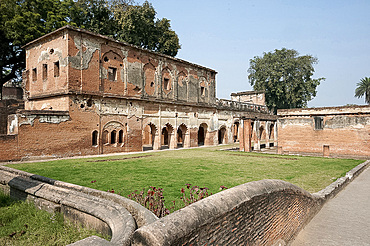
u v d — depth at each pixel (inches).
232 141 1230.3
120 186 290.0
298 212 191.3
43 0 880.3
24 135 540.4
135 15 1079.6
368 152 629.3
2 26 767.7
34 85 722.2
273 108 1829.5
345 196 290.5
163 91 890.7
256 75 1747.0
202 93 1083.9
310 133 709.9
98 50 686.5
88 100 661.9
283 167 455.8
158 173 377.7
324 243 175.2
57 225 183.6
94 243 89.7
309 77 1704.0
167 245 81.6
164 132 1232.8
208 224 101.9
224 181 321.1
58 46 642.2
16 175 282.7
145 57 826.8
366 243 173.8
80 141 638.5
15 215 208.5
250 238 129.9
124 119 756.0
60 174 366.0
